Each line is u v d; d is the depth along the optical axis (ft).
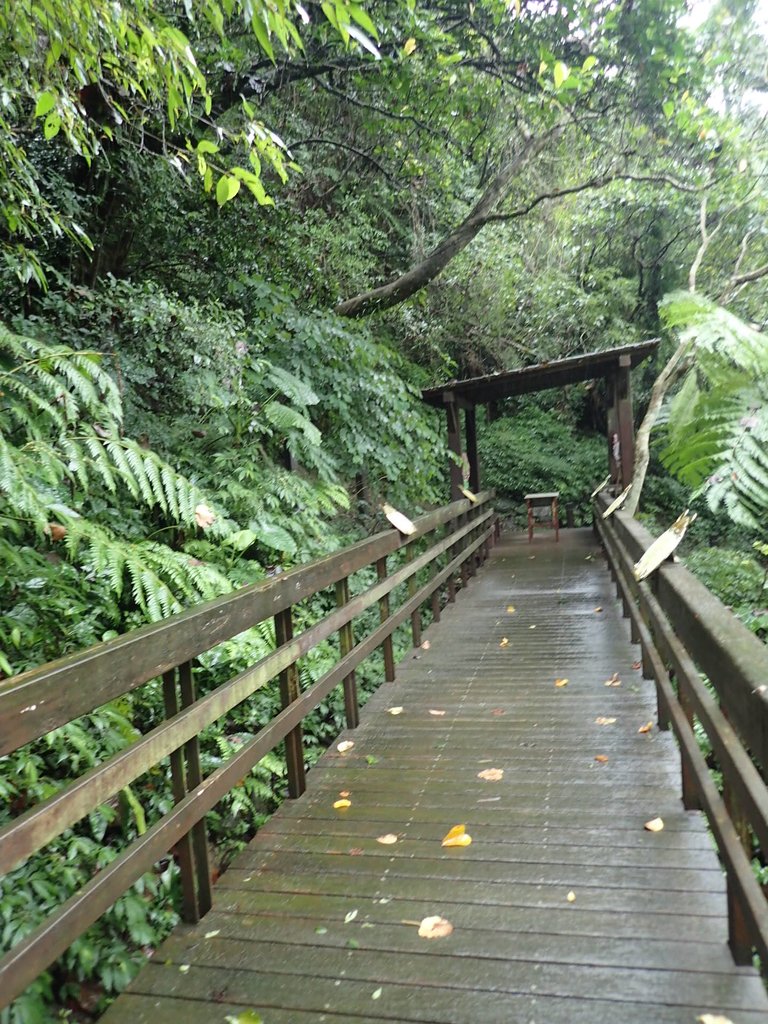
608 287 53.36
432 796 10.69
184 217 23.41
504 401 63.82
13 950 5.07
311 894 8.28
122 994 6.73
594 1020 6.05
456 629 21.99
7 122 14.01
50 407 11.66
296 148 32.17
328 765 12.13
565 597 25.73
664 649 10.62
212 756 12.71
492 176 40.78
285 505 20.75
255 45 23.18
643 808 9.80
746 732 5.18
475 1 27.66
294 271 28.09
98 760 10.23
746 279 24.68
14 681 5.35
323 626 11.94
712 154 31.68
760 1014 5.99
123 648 6.59
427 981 6.68
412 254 40.98
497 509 57.41
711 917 7.32
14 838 4.96
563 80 21.22
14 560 10.94
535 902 7.80
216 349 18.40
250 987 6.75
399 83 27.32
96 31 10.66
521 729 13.21
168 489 13.34
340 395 24.20
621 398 32.83
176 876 9.93
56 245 19.88
